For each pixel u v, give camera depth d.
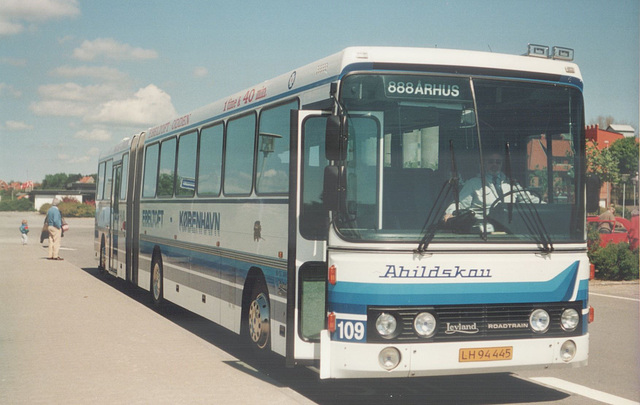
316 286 7.81
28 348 9.37
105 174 20.31
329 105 7.52
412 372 6.80
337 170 6.84
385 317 6.80
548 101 7.48
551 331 7.19
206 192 11.46
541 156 7.37
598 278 20.11
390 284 6.82
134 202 16.50
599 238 20.47
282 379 8.79
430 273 6.89
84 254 29.20
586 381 8.71
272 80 9.28
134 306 13.29
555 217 7.32
